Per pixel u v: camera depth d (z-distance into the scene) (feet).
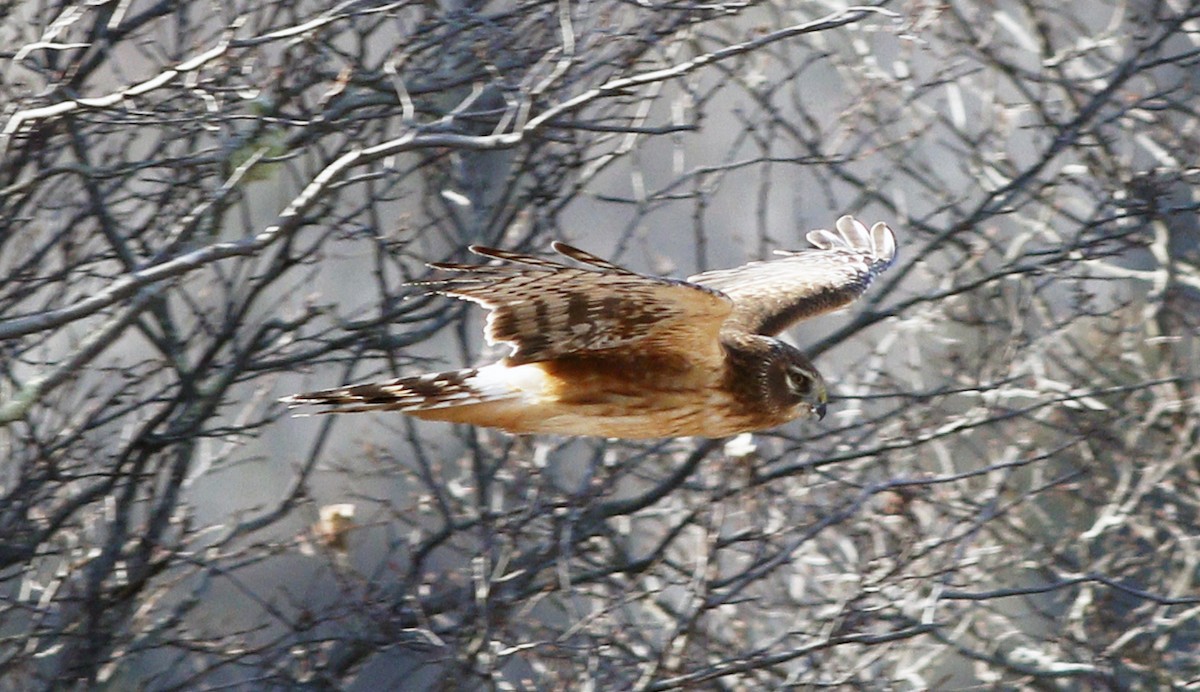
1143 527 58.03
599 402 37.42
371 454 53.36
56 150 46.80
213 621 81.66
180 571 62.28
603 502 50.39
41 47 37.45
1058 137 53.47
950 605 55.42
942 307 60.70
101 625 46.62
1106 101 53.98
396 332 64.39
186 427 48.01
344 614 47.83
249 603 87.35
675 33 48.75
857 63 63.67
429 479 46.65
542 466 48.44
